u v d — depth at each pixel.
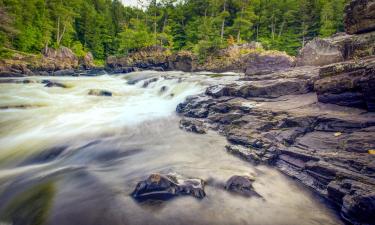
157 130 11.70
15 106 15.52
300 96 11.26
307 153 7.23
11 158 9.30
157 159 8.38
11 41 49.91
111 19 83.44
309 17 56.00
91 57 62.16
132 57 52.28
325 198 6.10
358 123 7.20
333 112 8.47
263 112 10.25
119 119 13.59
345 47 14.29
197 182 6.25
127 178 7.04
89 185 6.73
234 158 8.32
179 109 14.84
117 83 29.09
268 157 7.93
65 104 17.14
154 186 6.02
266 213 5.57
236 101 12.58
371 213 4.80
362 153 6.22
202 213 5.45
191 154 8.75
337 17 52.62
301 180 6.82
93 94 20.62
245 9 55.72
